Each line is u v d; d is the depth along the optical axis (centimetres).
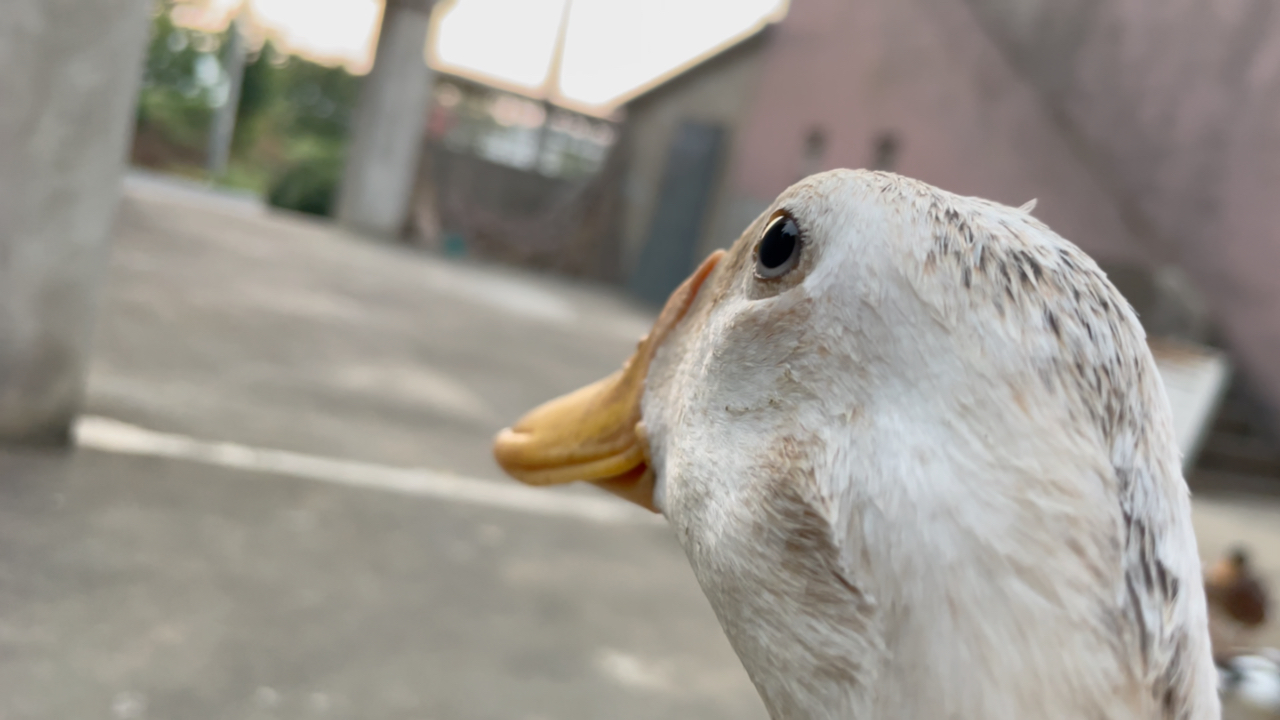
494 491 400
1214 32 802
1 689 196
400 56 1559
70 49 296
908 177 68
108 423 360
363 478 376
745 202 1512
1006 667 49
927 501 53
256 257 947
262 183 2228
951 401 55
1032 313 56
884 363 59
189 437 369
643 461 98
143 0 312
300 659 236
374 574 293
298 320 671
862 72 1259
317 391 493
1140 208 849
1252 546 530
